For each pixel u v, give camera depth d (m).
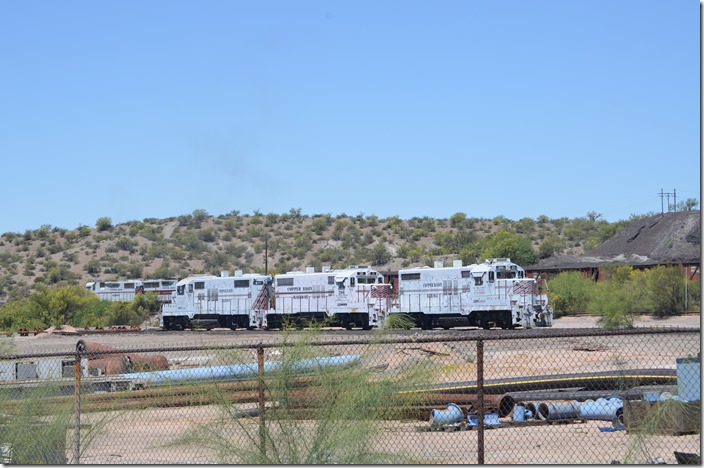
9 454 16.75
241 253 184.50
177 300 81.38
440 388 21.45
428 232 188.62
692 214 106.44
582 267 93.06
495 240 133.12
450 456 17.66
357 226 197.00
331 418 13.26
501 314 63.91
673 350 38.34
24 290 160.12
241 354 15.15
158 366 33.78
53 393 18.83
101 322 95.19
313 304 71.38
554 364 35.75
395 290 83.81
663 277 68.38
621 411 21.97
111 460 17.97
